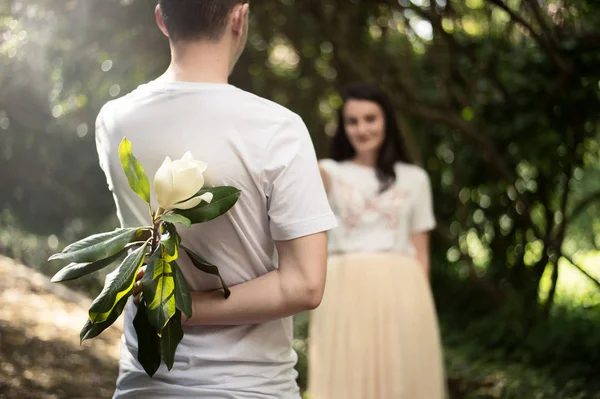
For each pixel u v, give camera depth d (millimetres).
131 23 4723
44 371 4008
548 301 6324
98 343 4750
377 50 6660
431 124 7172
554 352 5406
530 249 6762
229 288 1671
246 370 1700
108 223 10117
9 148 8602
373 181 3971
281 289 1646
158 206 1671
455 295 7586
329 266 3967
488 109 6309
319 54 6812
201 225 1663
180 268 1706
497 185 6812
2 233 8867
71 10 4500
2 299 5191
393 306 3850
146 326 1589
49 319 5008
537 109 5996
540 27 5328
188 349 1696
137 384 1742
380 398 3824
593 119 5922
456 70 6371
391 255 3916
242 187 1649
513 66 6000
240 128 1648
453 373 5383
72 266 1569
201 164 1540
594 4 4840
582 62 5398
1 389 3666
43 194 9719
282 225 1646
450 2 5645
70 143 8789
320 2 6152
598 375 5012
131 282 1545
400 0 5816
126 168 1577
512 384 4922
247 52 6754
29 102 6742
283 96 7332
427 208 4066
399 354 3820
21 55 4555
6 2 4312
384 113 3986
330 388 3869
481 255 7871
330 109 7500
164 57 5004
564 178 6355
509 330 6082
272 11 6199
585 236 10656
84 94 4930
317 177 1679
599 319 6137
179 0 1699
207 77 1705
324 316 3926
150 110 1701
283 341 1769
